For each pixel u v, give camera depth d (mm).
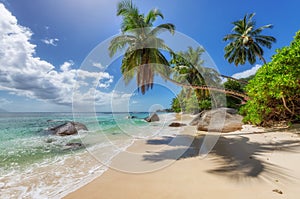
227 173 4062
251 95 9883
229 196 3049
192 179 3854
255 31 23562
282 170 3998
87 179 4211
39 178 4410
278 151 5488
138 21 11320
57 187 3852
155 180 3906
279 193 3037
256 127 11172
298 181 3455
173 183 3705
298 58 7117
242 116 14109
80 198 3277
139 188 3553
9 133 13000
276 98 8492
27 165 5543
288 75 7125
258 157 5000
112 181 3971
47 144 8914
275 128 9984
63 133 12055
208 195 3125
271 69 8000
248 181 3578
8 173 4816
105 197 3256
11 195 3562
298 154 5074
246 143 6902
